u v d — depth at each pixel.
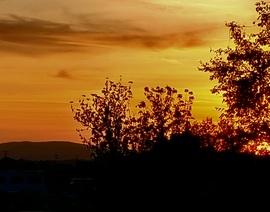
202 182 36.88
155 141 37.22
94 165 37.56
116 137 37.84
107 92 38.72
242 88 39.56
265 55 39.84
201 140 37.75
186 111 38.78
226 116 39.88
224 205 36.84
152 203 36.16
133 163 36.62
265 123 39.41
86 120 38.44
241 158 37.66
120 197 36.66
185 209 36.16
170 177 36.22
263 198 37.03
